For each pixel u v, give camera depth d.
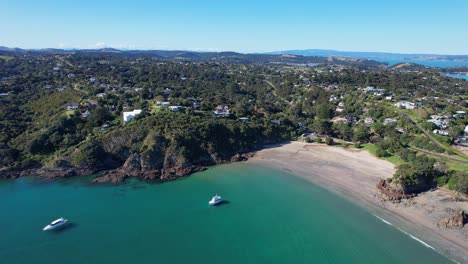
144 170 96.50
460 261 54.94
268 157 112.44
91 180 91.00
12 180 90.25
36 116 121.44
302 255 57.31
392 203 76.38
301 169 100.75
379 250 58.47
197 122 114.25
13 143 103.50
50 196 80.62
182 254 57.38
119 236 62.81
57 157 97.44
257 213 72.56
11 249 58.31
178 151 100.69
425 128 123.50
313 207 75.31
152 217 70.50
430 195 78.81
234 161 108.12
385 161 105.44
